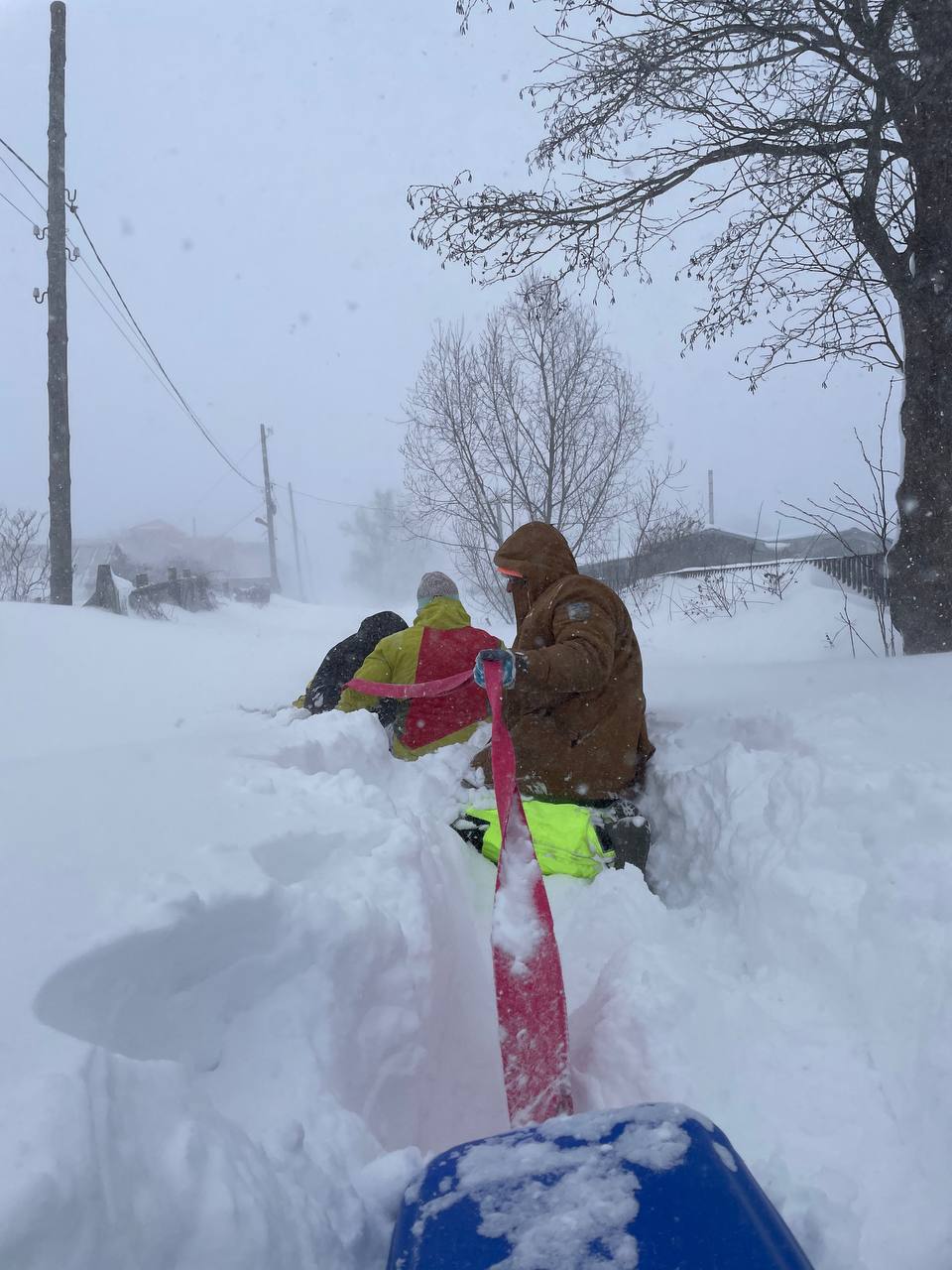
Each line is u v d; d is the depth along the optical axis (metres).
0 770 2.59
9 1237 0.92
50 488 13.91
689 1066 1.91
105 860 1.83
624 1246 1.14
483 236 7.46
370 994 1.80
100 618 11.90
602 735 3.40
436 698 3.83
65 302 13.98
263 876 1.78
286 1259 1.17
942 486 6.14
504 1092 2.18
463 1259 1.13
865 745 2.89
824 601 12.88
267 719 4.20
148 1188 1.11
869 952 2.04
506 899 2.17
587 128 7.19
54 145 13.89
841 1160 1.69
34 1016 1.27
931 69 5.93
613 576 18.67
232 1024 1.58
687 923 2.77
